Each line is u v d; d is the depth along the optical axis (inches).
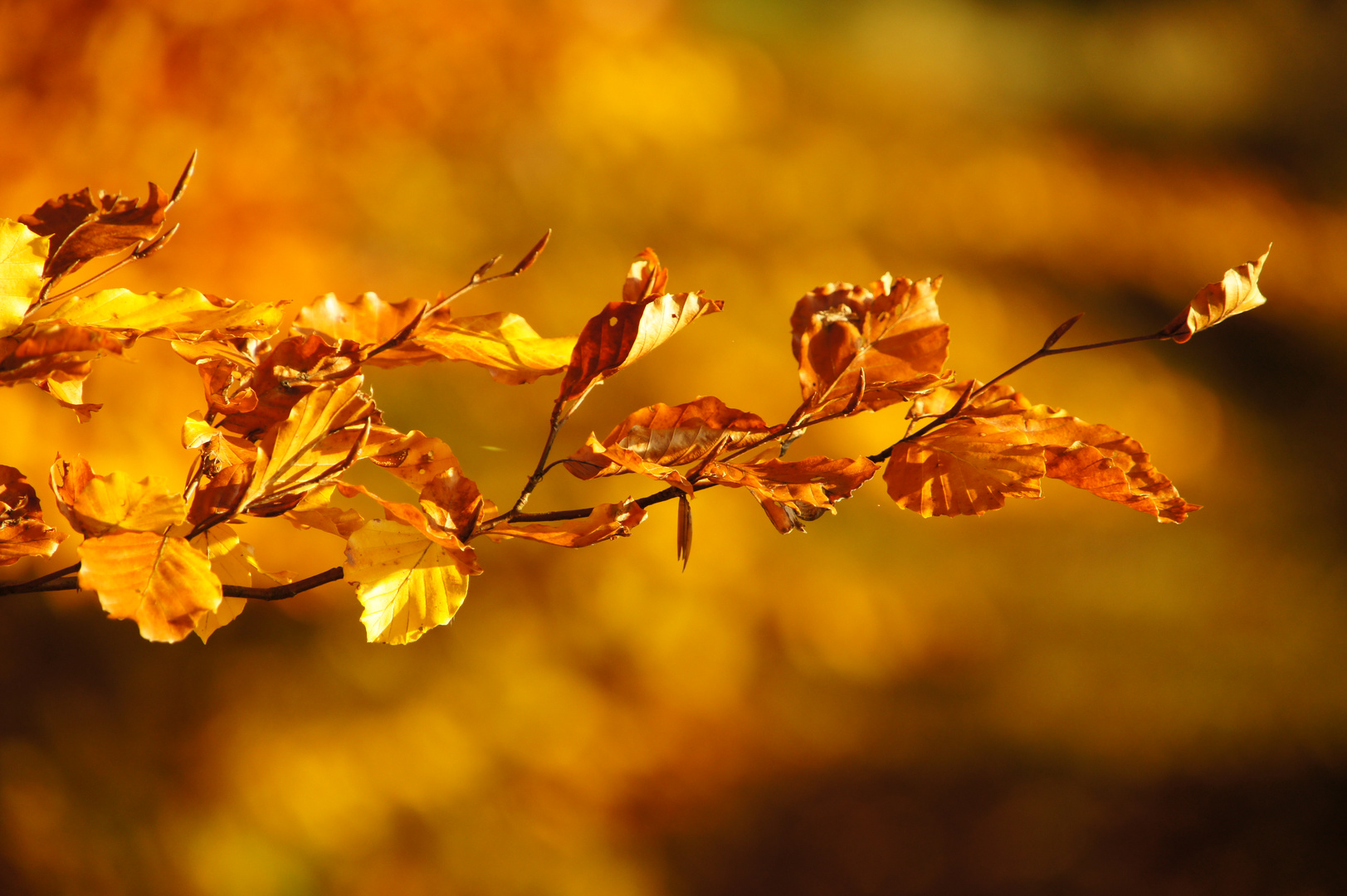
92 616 291.3
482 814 303.7
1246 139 1069.1
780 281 518.3
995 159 786.8
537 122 345.4
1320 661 432.5
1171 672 418.0
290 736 285.4
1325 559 506.6
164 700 282.0
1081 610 454.0
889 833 349.1
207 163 208.1
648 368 437.1
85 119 192.2
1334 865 336.8
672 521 396.8
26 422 179.8
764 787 355.9
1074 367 594.2
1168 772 373.1
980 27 1015.6
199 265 208.1
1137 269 761.6
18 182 188.9
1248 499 547.8
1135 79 1063.0
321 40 218.4
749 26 791.7
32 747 254.1
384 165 266.4
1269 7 1179.3
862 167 667.4
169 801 262.4
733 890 326.3
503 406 385.4
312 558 238.2
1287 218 943.7
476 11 256.2
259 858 264.7
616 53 398.3
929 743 381.1
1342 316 818.2
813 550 427.2
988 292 633.0
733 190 542.9
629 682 355.3
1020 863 339.3
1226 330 717.9
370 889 276.4
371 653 318.3
